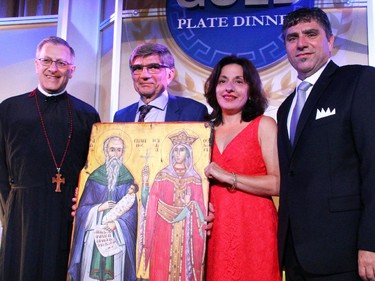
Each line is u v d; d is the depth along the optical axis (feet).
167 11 10.84
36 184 7.43
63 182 7.52
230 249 6.42
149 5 10.98
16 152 7.61
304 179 5.98
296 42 6.44
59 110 7.95
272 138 6.75
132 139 6.78
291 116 6.60
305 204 5.91
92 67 11.68
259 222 6.49
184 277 6.11
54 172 7.54
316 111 6.07
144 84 7.94
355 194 5.67
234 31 10.43
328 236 5.69
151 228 6.34
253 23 10.36
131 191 6.54
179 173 6.50
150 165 6.61
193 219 6.28
